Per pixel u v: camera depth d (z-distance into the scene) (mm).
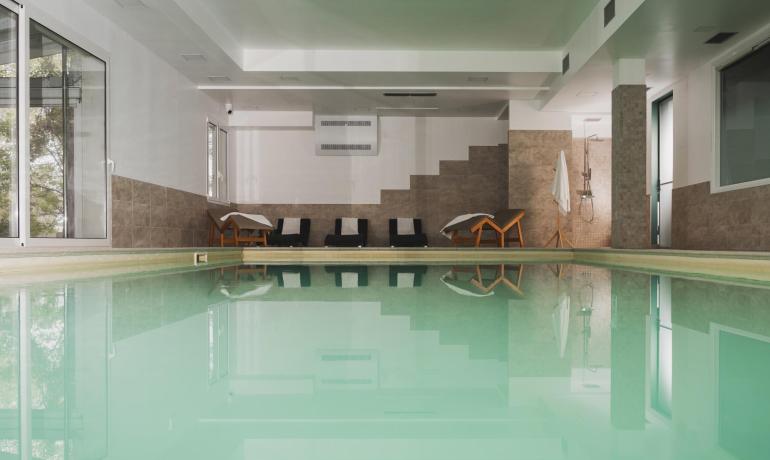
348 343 1710
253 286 3799
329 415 1002
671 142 9406
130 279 4461
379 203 12453
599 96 9594
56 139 5699
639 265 6648
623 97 7613
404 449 835
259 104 11227
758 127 6848
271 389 1182
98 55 6422
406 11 7352
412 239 11727
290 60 8891
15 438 871
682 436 874
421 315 2350
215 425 954
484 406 1056
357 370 1351
